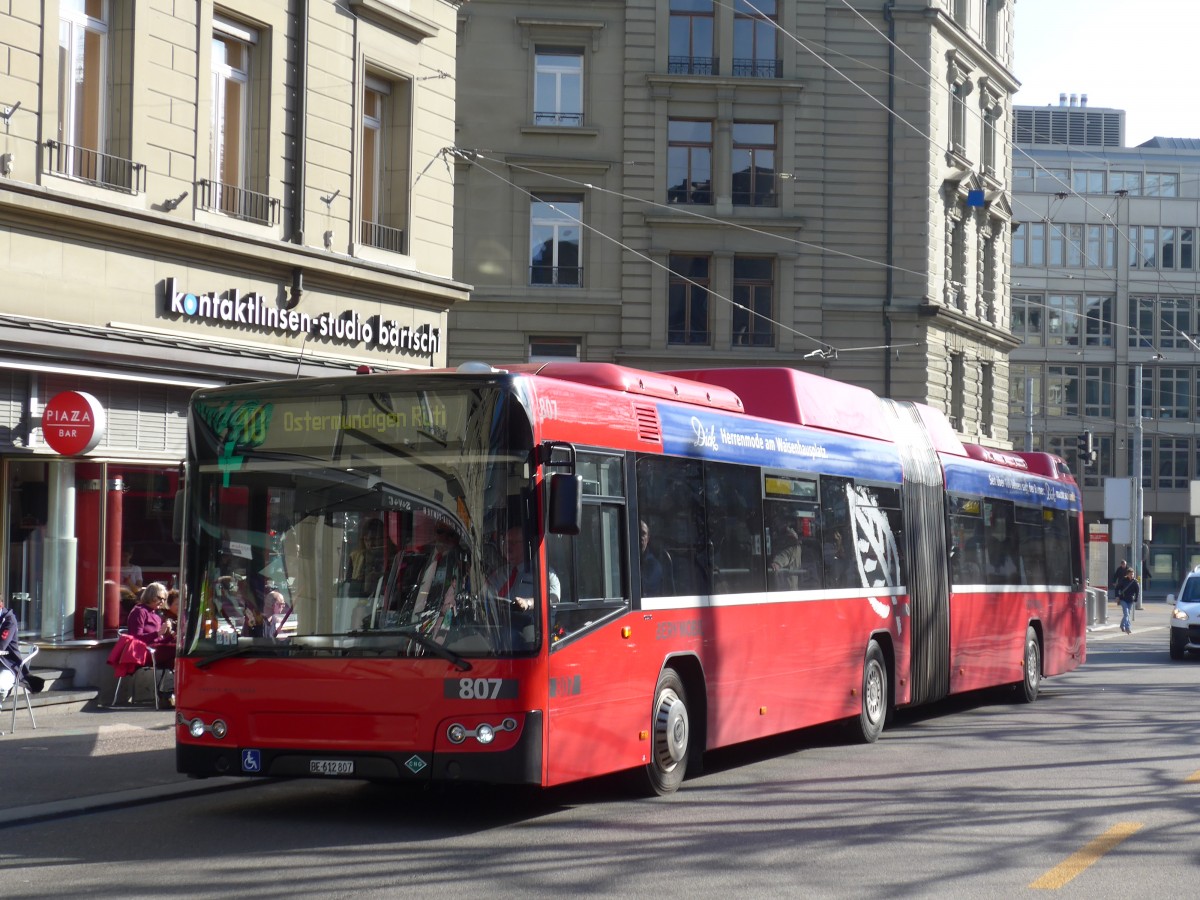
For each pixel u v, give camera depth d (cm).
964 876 851
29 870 865
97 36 1781
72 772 1255
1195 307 7169
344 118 2161
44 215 1667
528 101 3919
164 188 1845
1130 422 7106
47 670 1720
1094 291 7119
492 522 980
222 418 1044
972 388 4600
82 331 1698
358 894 798
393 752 971
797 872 860
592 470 1068
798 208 4050
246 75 2027
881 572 1603
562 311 3928
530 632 972
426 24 2317
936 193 4234
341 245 2156
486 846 941
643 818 1050
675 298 4009
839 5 4116
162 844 950
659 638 1139
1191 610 2991
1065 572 2292
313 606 1002
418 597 984
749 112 4028
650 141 3962
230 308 1947
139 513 1844
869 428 1631
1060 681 2427
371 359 2228
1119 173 7156
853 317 4097
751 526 1313
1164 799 1135
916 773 1291
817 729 1650
